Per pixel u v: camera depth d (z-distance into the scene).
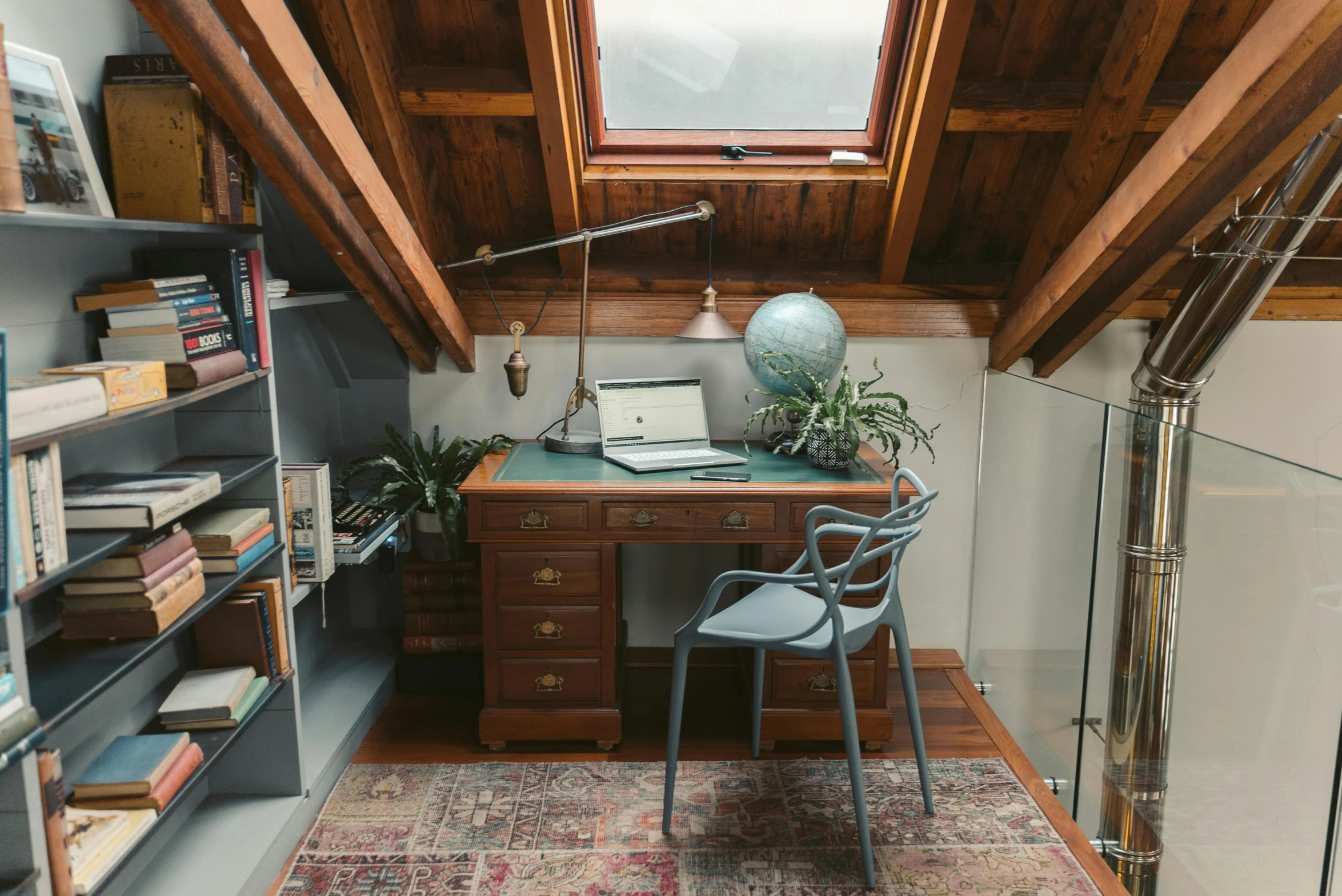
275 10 1.58
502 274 2.82
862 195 2.61
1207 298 2.25
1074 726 2.24
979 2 2.11
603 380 2.66
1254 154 1.88
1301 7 1.59
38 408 1.21
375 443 2.77
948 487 2.99
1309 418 2.97
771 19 2.36
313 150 1.84
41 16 1.51
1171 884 1.93
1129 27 2.05
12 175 1.14
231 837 1.96
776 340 2.57
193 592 1.65
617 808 2.23
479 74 2.23
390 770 2.39
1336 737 1.41
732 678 2.95
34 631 1.51
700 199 2.66
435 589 2.74
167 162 1.65
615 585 2.45
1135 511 1.99
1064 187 2.44
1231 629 1.71
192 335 1.66
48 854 1.24
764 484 2.40
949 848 2.09
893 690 2.90
